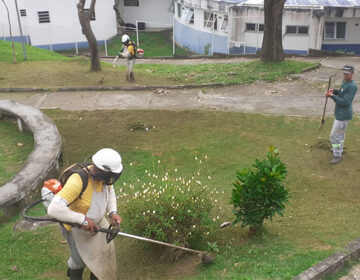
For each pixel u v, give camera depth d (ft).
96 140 31.17
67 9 100.68
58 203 11.72
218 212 18.71
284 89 44.98
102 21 106.83
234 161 26.45
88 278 15.30
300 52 79.77
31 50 67.31
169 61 79.46
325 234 16.55
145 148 29.37
